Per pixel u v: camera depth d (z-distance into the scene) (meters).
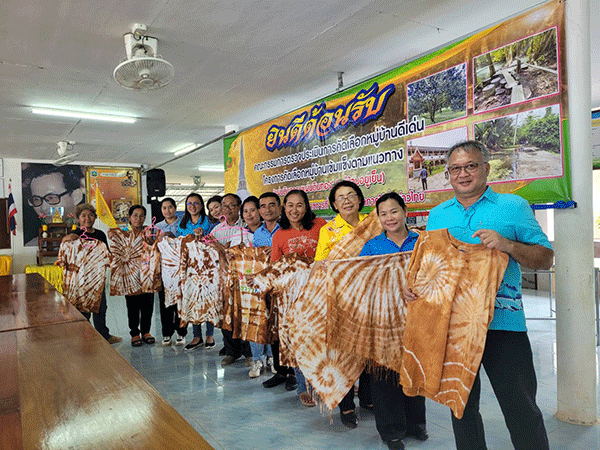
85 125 5.90
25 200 8.26
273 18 3.03
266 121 4.48
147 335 4.03
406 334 1.62
